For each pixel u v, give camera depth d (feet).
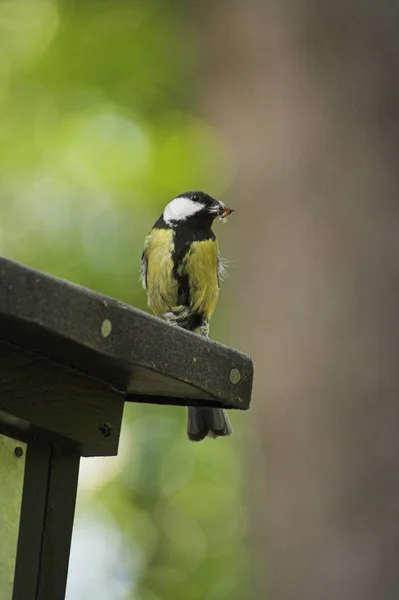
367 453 37.76
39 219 50.78
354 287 39.14
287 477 38.58
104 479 50.90
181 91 53.36
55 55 53.62
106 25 54.39
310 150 41.19
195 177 50.16
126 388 17.75
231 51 44.16
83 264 49.47
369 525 37.35
